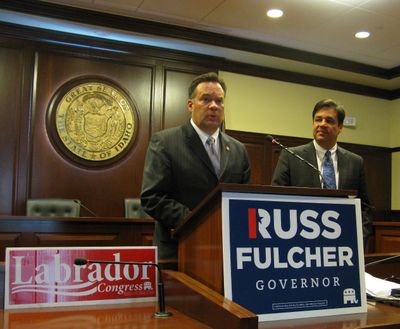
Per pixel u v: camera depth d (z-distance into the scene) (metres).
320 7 4.14
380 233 4.55
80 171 4.65
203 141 1.69
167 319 0.94
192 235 1.06
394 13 4.22
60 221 3.35
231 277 0.92
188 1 4.09
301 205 1.02
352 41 4.97
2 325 0.87
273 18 4.41
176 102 5.08
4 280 1.03
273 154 5.64
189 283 0.99
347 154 2.38
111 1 4.12
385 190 6.45
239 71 5.49
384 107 6.53
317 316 0.98
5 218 3.21
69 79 4.64
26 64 4.49
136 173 4.86
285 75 5.75
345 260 1.05
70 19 4.31
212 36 4.81
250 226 0.96
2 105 4.40
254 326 0.79
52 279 1.06
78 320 0.92
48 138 4.54
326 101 2.37
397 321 0.95
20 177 4.42
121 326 0.88
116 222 3.51
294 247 1.00
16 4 4.11
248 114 5.53
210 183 1.62
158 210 1.47
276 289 0.96
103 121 4.75
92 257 1.10
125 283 1.12
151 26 4.56
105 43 4.77
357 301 1.04
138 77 4.93
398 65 5.77
